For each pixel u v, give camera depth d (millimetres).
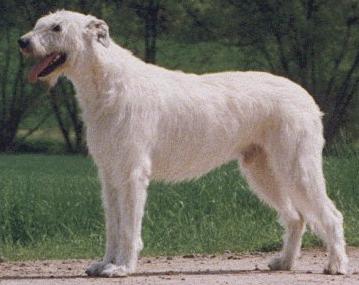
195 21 42156
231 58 44344
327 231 11438
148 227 15094
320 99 41000
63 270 12156
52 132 46188
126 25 42281
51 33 11016
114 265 11031
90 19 11109
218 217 15539
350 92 41625
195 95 11453
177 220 15359
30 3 41375
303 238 14391
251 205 15906
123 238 11031
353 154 18141
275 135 11531
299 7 40500
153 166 11383
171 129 11328
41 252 14070
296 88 11727
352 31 40906
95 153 11203
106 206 11281
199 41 42594
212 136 11484
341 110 40719
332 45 40906
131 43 43375
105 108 11031
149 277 11008
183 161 11500
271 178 11852
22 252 14133
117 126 11016
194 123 11398
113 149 11023
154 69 11469
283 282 10609
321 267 12180
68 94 40469
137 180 11039
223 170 17234
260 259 13195
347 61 41281
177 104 11344
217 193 16062
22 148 42875
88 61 11047
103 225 15383
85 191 16672
